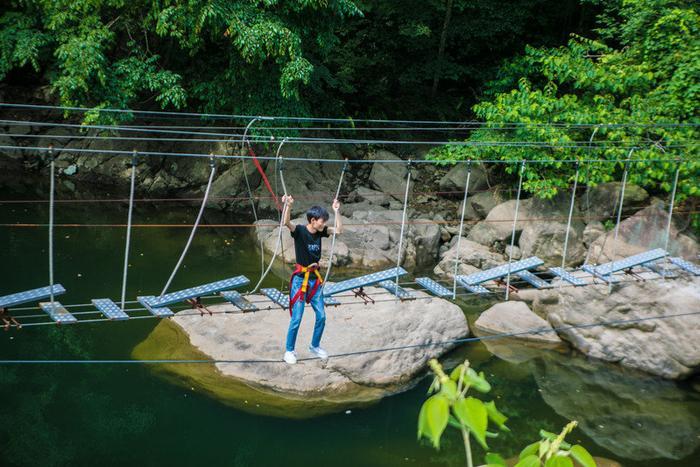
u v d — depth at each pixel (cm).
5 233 1450
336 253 1421
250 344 1027
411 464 848
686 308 1091
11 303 729
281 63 1493
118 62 1491
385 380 1002
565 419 970
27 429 867
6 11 1628
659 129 1421
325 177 1839
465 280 956
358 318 1102
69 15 1449
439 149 1717
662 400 1030
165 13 1372
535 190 1485
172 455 829
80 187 1770
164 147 1870
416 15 1889
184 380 978
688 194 1385
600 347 1139
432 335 1104
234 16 1394
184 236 1547
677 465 873
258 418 908
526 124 1477
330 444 870
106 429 875
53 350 1056
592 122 1451
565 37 2022
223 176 1778
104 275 1297
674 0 1471
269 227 1554
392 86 2148
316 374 977
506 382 1055
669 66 1470
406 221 1596
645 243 1353
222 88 1602
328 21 1554
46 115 1909
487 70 2002
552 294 1259
